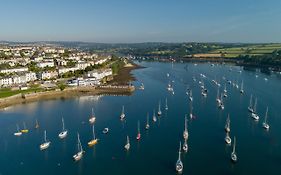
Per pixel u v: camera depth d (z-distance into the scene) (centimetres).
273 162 15500
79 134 19975
